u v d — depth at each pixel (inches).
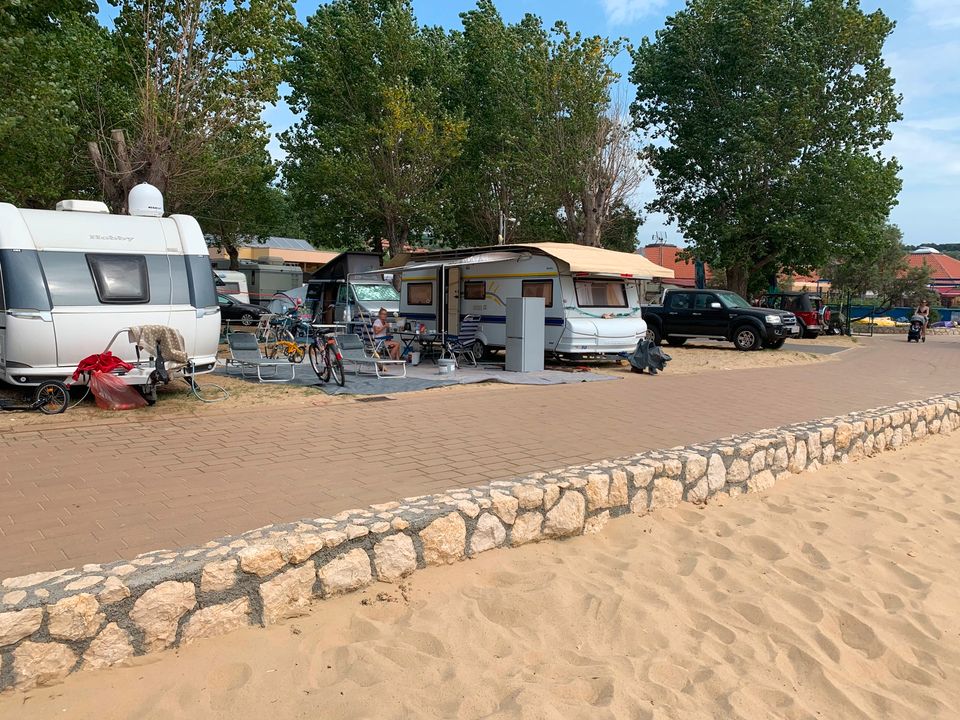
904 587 186.2
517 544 184.5
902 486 272.5
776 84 1103.6
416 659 132.3
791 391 488.7
